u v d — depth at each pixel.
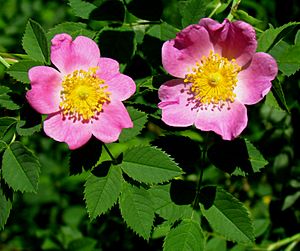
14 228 0.56
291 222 0.43
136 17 0.34
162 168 0.31
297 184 0.43
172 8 0.45
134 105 0.32
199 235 0.31
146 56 0.34
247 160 0.32
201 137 0.41
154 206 0.31
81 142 0.31
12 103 0.32
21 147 0.31
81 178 0.55
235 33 0.31
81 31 0.34
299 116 0.43
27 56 0.33
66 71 0.31
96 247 0.47
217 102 0.32
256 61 0.31
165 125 0.33
